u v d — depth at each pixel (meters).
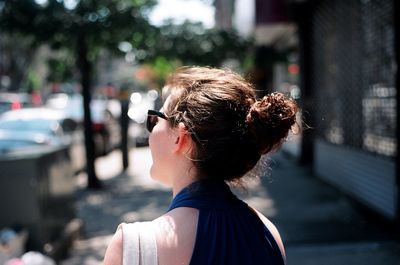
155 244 1.35
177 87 1.54
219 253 1.36
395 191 6.18
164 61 10.44
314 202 8.19
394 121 6.47
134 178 11.45
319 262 5.26
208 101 1.45
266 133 1.49
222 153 1.46
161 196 9.27
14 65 33.28
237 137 1.46
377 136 7.17
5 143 9.59
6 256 4.41
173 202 1.49
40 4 8.83
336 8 9.33
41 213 5.11
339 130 9.23
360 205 7.59
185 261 1.34
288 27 13.09
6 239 4.53
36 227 5.09
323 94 10.45
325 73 10.35
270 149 1.55
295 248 5.74
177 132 1.50
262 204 8.09
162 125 1.54
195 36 10.39
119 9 8.83
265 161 1.71
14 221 5.07
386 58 6.80
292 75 16.91
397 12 6.04
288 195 8.78
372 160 7.14
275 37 15.26
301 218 7.14
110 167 13.29
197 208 1.41
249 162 1.53
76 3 8.80
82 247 6.21
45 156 5.35
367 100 7.63
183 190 1.48
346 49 8.71
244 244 1.40
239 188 1.67
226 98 1.46
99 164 13.89
